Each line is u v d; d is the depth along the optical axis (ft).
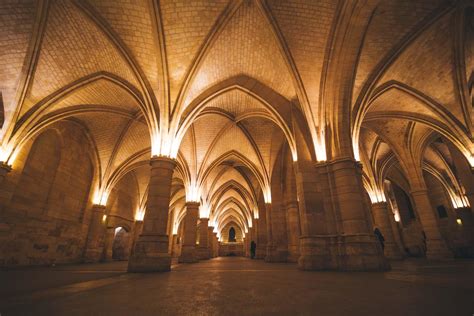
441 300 10.89
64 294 14.61
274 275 25.81
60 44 36.32
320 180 35.68
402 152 60.29
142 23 34.47
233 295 13.75
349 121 36.11
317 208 36.45
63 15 32.96
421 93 45.03
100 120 57.36
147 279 23.24
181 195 115.85
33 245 45.21
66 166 54.44
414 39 35.40
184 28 35.70
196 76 41.55
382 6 31.65
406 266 34.19
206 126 62.49
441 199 86.58
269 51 39.88
